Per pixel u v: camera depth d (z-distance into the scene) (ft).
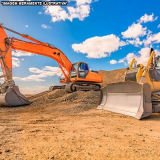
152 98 22.86
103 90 29.94
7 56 37.81
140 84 21.17
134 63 31.09
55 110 28.50
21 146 10.68
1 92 35.47
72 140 12.06
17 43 42.39
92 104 32.58
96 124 17.65
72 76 51.65
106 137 12.92
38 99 42.16
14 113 26.22
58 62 52.39
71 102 35.94
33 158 8.88
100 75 54.80
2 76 36.40
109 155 9.46
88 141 11.87
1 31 37.86
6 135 13.10
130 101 23.16
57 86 59.98
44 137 12.71
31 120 19.90
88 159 8.90
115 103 26.25
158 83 26.09
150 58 25.31
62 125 17.16
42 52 47.37
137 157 9.24
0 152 9.60
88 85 53.88
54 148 10.40
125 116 21.79
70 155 9.37
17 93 35.86
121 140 12.21
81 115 23.45
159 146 11.05
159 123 18.08
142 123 18.07
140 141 12.04
